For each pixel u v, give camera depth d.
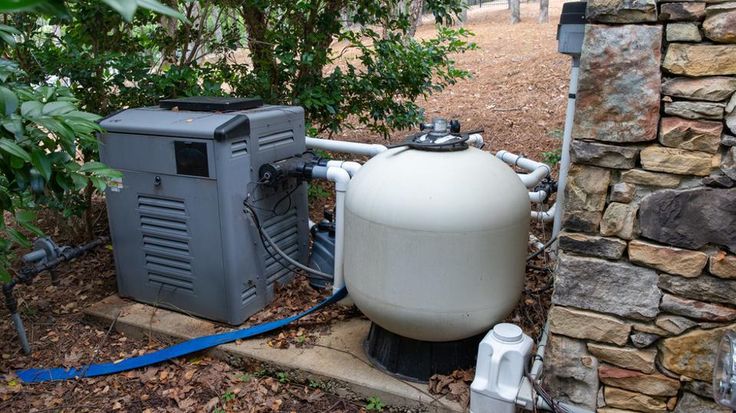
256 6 3.88
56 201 3.26
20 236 2.18
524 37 11.75
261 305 2.90
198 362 2.63
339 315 2.84
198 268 2.76
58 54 3.48
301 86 4.05
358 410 2.30
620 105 1.67
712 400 1.80
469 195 2.00
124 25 3.80
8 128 1.67
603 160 1.73
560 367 1.95
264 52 4.10
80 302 3.21
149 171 2.72
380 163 2.20
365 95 4.39
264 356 2.51
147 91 3.63
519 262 2.17
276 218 2.92
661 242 1.73
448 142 2.14
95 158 3.42
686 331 1.77
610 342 1.87
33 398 2.46
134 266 2.97
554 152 4.74
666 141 1.66
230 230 2.62
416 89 4.46
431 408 2.20
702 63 1.58
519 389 2.03
